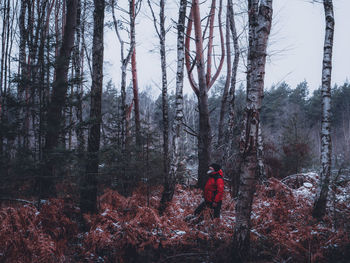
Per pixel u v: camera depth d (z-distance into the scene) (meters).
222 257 4.36
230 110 11.91
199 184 10.11
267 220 5.79
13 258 3.81
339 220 5.43
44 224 4.86
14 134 5.02
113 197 6.61
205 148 10.21
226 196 8.62
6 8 8.44
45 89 5.35
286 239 4.79
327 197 6.31
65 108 5.67
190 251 4.88
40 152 5.28
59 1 12.54
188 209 7.25
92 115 6.05
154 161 7.37
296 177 10.62
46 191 5.74
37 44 5.43
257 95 4.30
